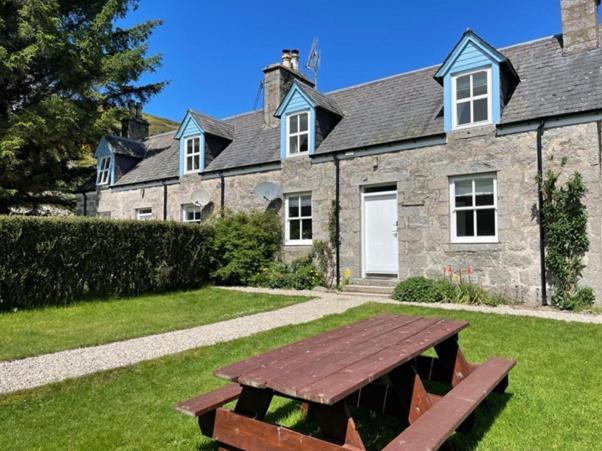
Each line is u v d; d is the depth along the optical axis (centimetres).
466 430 318
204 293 1084
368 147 1102
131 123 2091
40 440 319
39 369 484
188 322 745
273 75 1493
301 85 1256
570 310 799
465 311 757
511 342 557
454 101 995
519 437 317
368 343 319
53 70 1683
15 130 1488
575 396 387
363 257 1123
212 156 1527
